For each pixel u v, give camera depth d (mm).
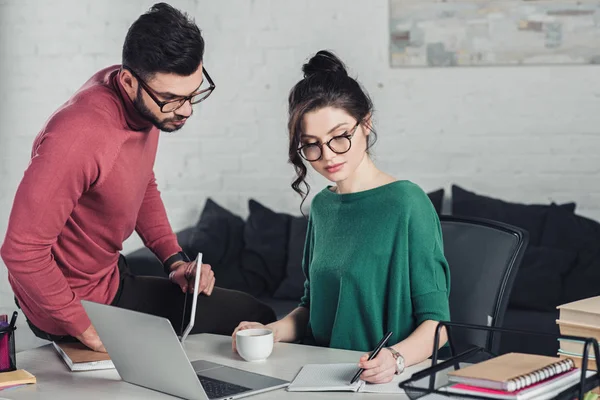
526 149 3947
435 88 4000
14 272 1732
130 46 1730
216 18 4176
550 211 3678
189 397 1383
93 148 1752
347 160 1695
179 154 4250
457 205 3799
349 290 1778
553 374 1208
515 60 3916
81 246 1971
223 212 4043
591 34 3850
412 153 4039
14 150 4297
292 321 1912
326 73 1693
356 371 1491
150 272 3586
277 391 1415
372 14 4023
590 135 3891
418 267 1721
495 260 1874
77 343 1820
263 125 4180
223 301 2332
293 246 3797
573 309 1393
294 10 4105
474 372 1189
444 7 3955
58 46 4242
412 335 1621
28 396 1438
